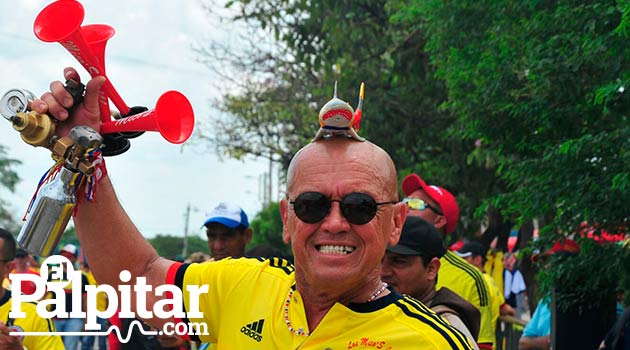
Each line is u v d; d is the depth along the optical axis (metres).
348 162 2.19
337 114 2.19
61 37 2.14
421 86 10.77
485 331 4.46
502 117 5.65
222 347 2.43
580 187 4.59
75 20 2.17
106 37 2.24
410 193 5.15
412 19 8.32
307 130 15.04
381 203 2.20
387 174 2.24
